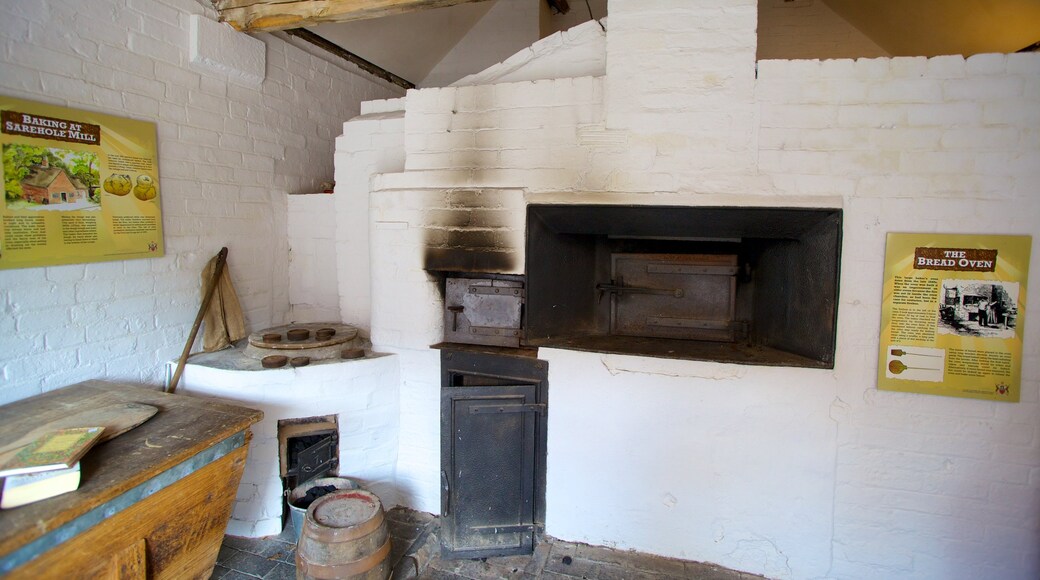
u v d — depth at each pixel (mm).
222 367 2445
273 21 2623
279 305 3150
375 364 2619
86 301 2170
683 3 2096
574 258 2570
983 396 1997
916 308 2021
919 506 2109
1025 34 2473
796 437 2191
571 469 2465
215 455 1888
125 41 2238
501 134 2361
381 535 2088
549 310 2477
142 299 2385
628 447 2375
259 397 2404
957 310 1988
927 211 1983
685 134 2137
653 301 2605
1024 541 2023
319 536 1994
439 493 2701
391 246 2617
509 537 2428
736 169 2105
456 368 2572
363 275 2934
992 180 1926
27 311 1979
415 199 2533
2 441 1646
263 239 3021
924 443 2078
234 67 2717
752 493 2266
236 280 2865
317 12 2543
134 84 2285
